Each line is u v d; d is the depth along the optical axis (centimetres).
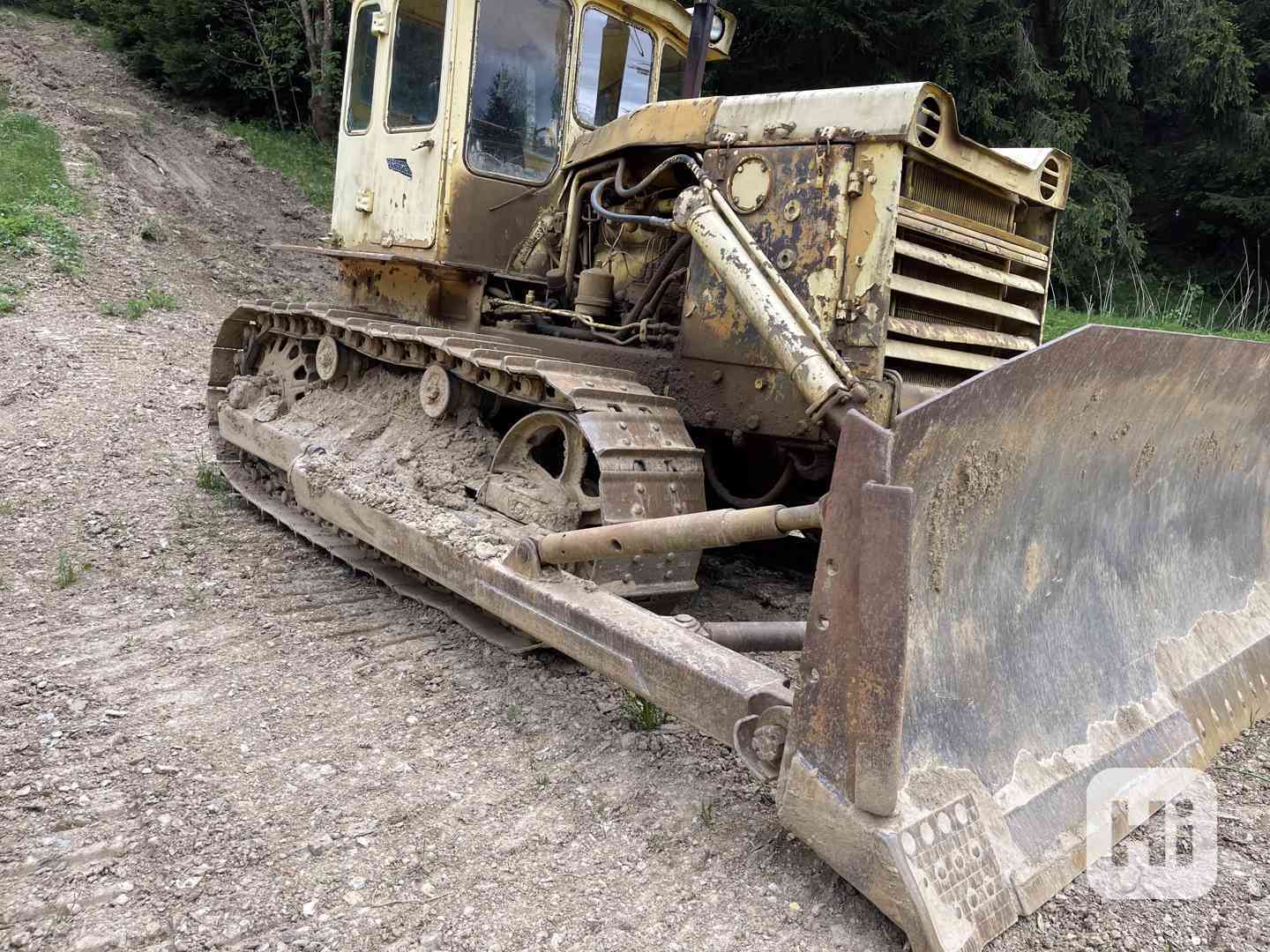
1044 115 1549
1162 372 309
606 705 354
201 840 267
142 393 792
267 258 1374
